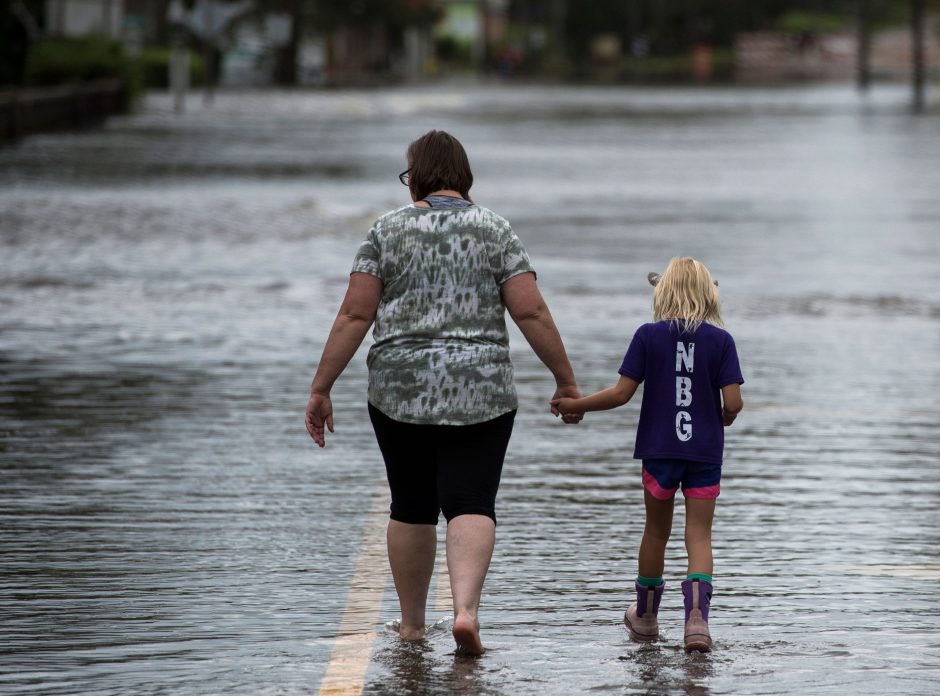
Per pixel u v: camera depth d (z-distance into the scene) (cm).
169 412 2877
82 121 12412
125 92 13675
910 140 11712
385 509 2198
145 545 2003
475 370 1567
